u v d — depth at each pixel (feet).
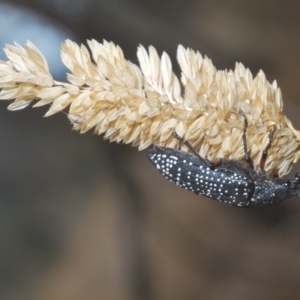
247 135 0.19
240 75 0.19
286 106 0.31
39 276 0.35
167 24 0.35
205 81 0.18
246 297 0.35
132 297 0.35
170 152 0.21
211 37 0.35
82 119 0.17
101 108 0.17
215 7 0.35
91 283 0.35
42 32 0.33
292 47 0.35
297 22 0.35
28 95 0.17
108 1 0.34
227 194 0.22
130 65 0.18
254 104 0.19
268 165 0.19
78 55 0.17
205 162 0.21
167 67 0.18
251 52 0.35
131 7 0.34
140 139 0.18
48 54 0.32
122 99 0.17
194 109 0.18
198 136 0.18
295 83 0.34
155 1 0.35
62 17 0.33
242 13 0.35
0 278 0.35
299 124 0.31
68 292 0.35
